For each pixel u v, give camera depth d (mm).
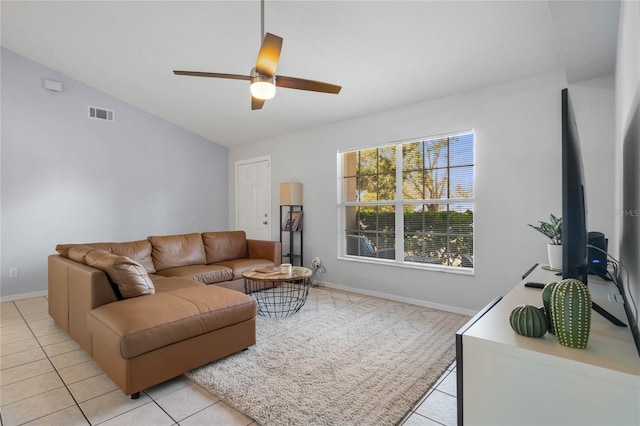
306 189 4918
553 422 949
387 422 1673
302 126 4844
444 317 3277
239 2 2672
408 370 2205
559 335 1011
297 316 3316
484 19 2395
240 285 4062
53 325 3098
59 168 4355
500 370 1033
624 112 1630
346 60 3131
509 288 3090
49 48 3811
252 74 2242
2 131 3947
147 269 3703
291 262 4922
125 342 1796
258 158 5680
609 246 2516
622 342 1044
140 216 5102
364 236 4328
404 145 3932
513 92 3064
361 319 3219
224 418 1726
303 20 2701
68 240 4422
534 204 2947
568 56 2244
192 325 2090
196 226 5801
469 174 3416
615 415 863
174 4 2834
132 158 5016
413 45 2793
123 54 3729
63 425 1663
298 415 1728
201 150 5879
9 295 3984
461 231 3490
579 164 1398
